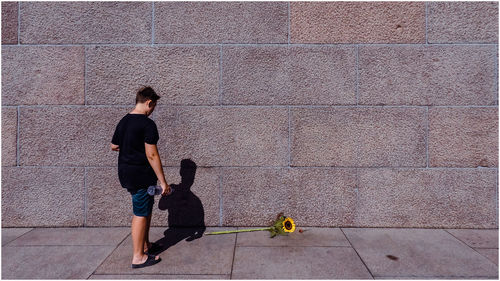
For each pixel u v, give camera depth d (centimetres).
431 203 388
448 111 386
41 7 390
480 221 386
